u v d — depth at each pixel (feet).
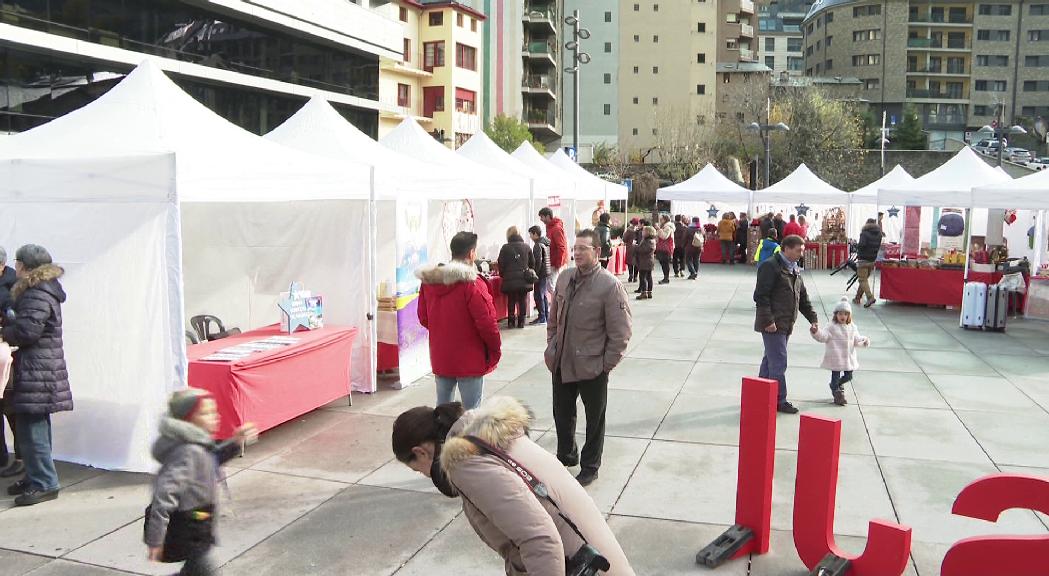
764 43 399.65
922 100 318.65
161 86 23.02
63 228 20.35
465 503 8.94
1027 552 12.80
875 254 52.90
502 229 53.57
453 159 41.19
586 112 270.05
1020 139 300.61
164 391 19.69
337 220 28.32
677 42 266.36
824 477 14.23
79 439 20.52
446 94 180.45
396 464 20.75
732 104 229.25
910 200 53.62
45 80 67.92
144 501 18.20
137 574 14.65
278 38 102.37
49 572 14.67
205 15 88.22
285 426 24.13
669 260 65.31
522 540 8.09
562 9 262.67
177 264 19.48
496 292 43.39
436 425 9.23
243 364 20.66
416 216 30.42
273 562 15.15
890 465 20.95
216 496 11.62
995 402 27.61
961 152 66.90
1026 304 48.21
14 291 17.49
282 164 23.20
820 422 14.24
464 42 185.16
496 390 29.07
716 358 35.01
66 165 19.98
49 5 67.92
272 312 29.58
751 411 15.53
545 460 8.95
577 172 66.13
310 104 34.22
